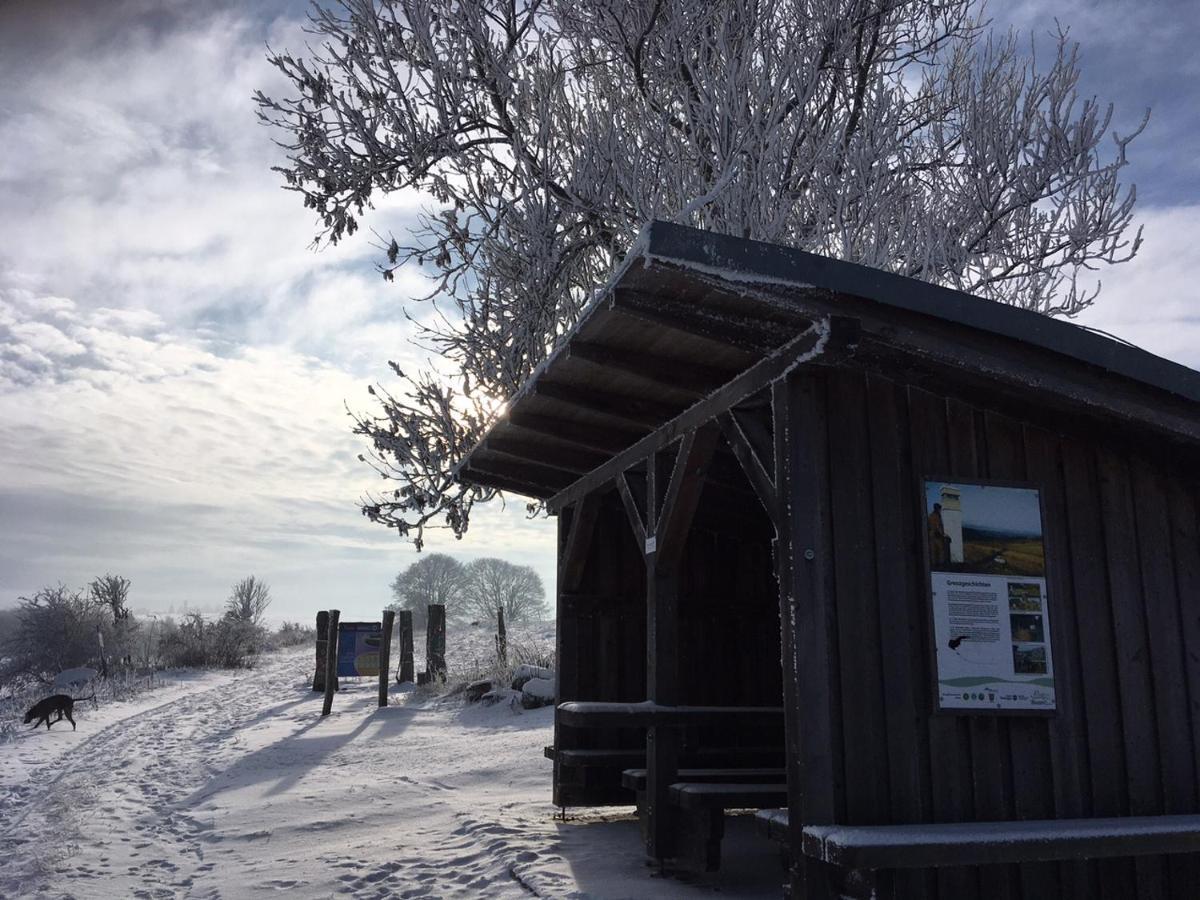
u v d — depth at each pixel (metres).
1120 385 5.06
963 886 4.78
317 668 22.47
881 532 4.95
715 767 8.53
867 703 4.73
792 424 4.95
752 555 9.18
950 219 13.62
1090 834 4.51
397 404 13.48
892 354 4.96
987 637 4.96
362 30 12.34
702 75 11.52
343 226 12.93
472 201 12.86
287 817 9.13
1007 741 4.94
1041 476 5.35
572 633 8.70
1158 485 5.60
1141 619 5.37
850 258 11.76
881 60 13.21
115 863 7.78
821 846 4.32
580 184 12.13
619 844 7.15
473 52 12.46
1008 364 4.87
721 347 5.53
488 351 13.09
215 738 15.66
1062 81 13.30
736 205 11.29
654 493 6.93
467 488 13.64
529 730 13.91
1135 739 5.18
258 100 12.43
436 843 7.54
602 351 5.80
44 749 15.47
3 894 6.95
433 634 21.00
